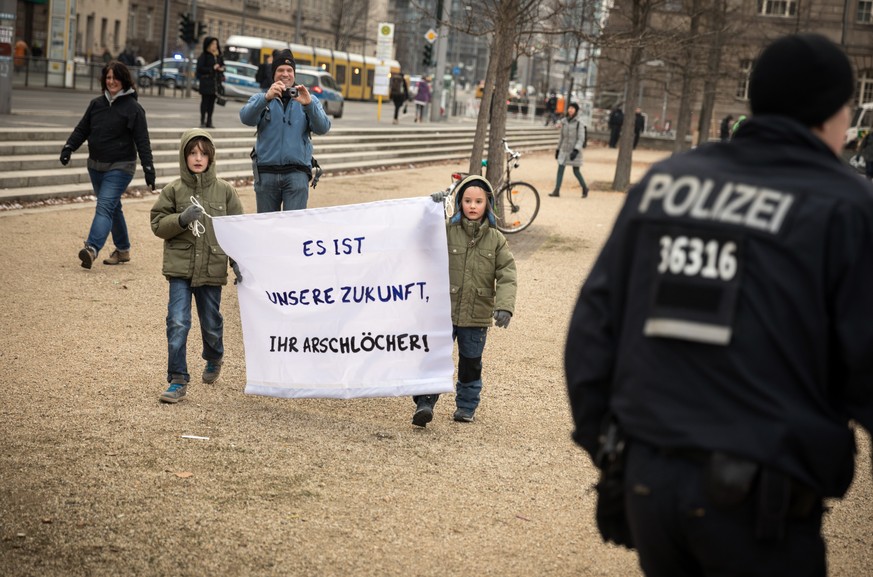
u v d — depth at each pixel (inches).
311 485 190.2
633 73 900.0
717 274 84.1
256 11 3157.0
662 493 85.6
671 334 84.7
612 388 91.7
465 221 233.9
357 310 234.5
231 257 240.2
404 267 232.4
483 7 550.6
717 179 87.5
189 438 213.3
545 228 626.8
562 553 166.6
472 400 241.3
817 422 83.4
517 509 185.2
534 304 397.1
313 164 348.5
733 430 82.6
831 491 87.2
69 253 420.2
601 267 93.7
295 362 239.0
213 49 872.9
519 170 1115.9
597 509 97.1
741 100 1905.8
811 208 83.0
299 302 237.5
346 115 1657.2
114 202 386.6
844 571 167.8
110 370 263.3
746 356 82.7
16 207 522.6
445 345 233.0
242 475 193.2
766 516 81.8
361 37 3668.8
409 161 1069.8
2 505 171.5
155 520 168.7
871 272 82.4
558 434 236.4
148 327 312.7
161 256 432.1
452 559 161.2
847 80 90.5
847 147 1358.3
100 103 382.3
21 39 1860.2
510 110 2655.0
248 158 813.9
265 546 161.2
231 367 275.3
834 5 1895.9
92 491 180.1
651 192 90.4
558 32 585.9
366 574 153.3
